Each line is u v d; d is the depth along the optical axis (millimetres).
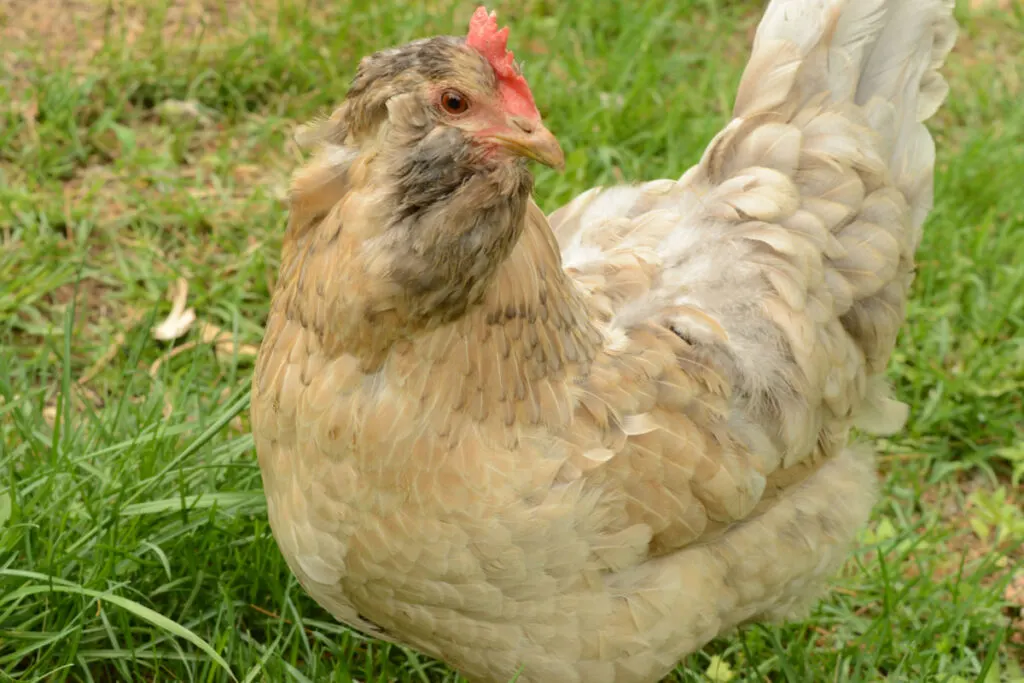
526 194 2686
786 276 3523
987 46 7352
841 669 3971
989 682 3943
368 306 2691
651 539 3184
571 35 6703
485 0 6957
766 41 3820
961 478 5012
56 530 3707
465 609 3045
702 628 3363
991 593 4254
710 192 3725
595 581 3090
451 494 2857
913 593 4348
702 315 3381
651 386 3207
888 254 3727
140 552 3748
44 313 4980
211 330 4961
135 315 4938
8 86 5910
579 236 3715
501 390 2869
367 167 2658
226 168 5684
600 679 3262
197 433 4215
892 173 3891
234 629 3715
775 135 3729
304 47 6219
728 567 3398
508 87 2682
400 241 2617
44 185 5453
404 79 2596
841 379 3637
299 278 2822
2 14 6367
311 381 2834
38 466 3867
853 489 3717
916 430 5008
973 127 6609
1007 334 5488
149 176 5562
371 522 2914
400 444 2811
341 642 3916
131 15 6539
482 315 2811
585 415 3059
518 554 2945
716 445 3268
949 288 5527
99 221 5344
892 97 3895
